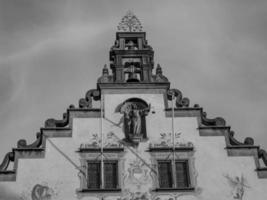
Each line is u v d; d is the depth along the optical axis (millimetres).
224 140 30688
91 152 29891
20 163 29484
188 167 29734
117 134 30500
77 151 29922
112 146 30062
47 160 29625
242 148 30453
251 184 29297
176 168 29875
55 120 31078
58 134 30484
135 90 32125
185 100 32156
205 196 28812
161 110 31469
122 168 29438
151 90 32188
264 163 30172
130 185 28938
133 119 30688
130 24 35344
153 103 31703
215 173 29547
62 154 29812
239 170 29703
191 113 31516
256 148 30484
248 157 30188
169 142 30391
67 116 31219
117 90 32062
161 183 29344
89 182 29234
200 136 30734
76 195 28516
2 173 29125
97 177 29406
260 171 29703
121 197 28578
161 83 32375
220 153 30234
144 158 29781
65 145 30125
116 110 31328
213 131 30938
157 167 29578
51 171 29250
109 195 28594
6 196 28438
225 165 29828
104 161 29719
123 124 30859
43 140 30250
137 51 33938
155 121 31078
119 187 28844
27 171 29234
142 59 33688
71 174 29172
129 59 33719
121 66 33219
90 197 28500
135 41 34938
